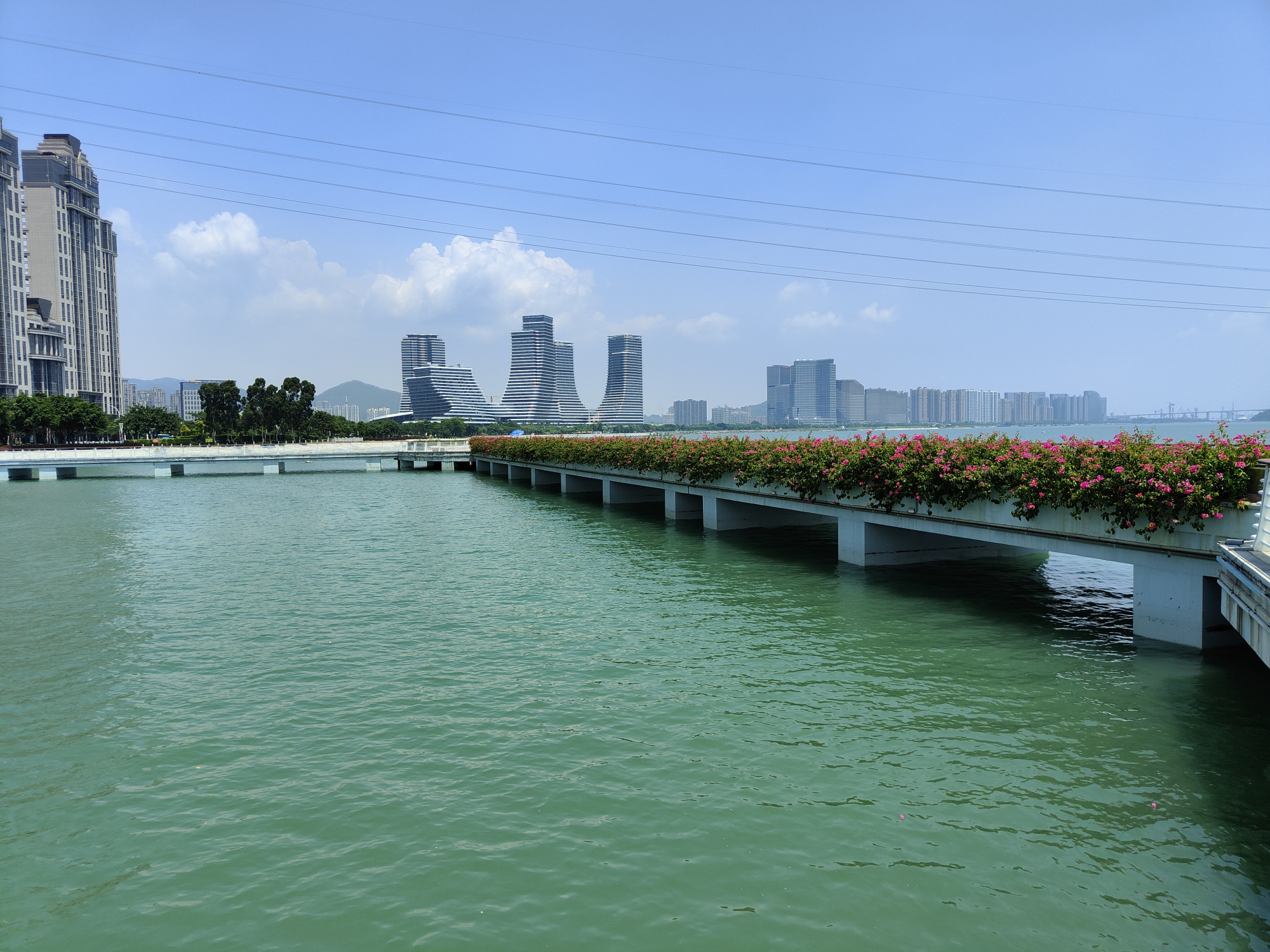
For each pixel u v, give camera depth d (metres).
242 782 8.91
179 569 23.44
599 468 41.66
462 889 6.77
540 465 53.34
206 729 10.54
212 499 48.28
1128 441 13.48
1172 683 11.35
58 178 174.62
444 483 61.50
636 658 13.41
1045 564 21.00
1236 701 10.66
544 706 11.16
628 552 24.95
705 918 6.33
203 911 6.55
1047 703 10.80
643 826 7.76
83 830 7.91
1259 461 9.95
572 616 16.56
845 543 21.44
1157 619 13.24
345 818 8.03
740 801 8.22
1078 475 13.69
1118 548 13.65
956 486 16.62
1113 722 10.05
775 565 21.77
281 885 6.90
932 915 6.31
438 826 7.82
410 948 6.02
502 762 9.30
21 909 6.63
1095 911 6.32
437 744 9.88
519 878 6.91
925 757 9.20
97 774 9.20
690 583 19.67
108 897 6.78
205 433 127.62
